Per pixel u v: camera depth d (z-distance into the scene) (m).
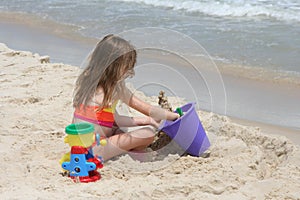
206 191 5.18
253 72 10.15
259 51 11.28
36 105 7.65
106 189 5.14
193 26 13.32
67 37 12.90
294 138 7.23
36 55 10.48
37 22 14.53
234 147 6.23
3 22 14.66
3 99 7.82
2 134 6.57
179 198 4.99
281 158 6.30
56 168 5.64
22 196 4.93
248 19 13.94
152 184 5.29
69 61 10.80
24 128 6.79
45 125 6.89
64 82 8.67
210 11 14.79
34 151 6.09
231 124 7.00
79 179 5.39
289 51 11.24
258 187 5.24
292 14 14.06
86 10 15.59
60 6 16.34
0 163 5.73
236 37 12.26
